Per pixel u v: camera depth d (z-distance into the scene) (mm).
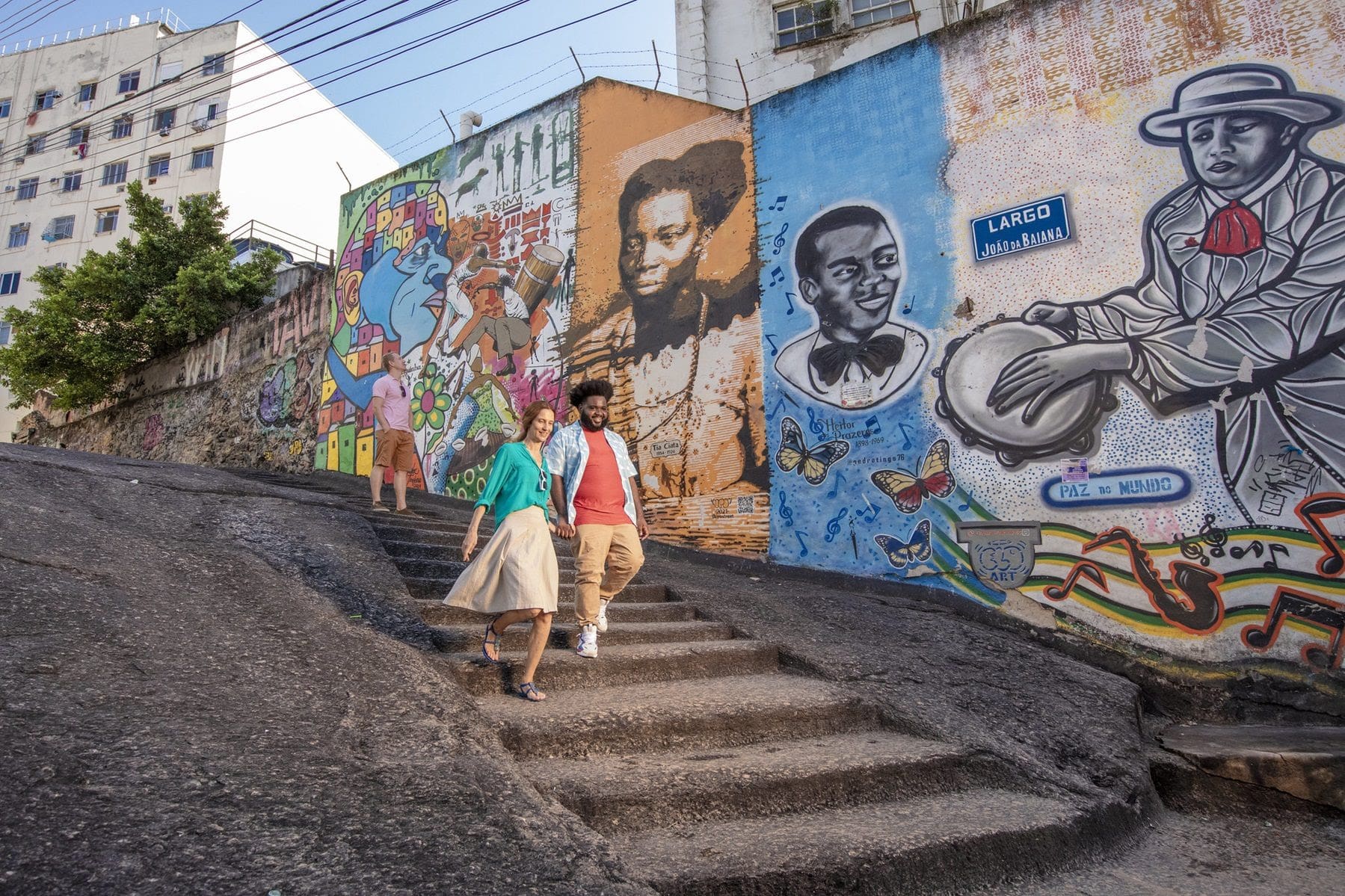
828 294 7559
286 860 2102
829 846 2822
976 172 6938
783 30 13180
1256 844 3713
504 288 10211
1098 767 4059
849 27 12758
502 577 3820
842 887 2678
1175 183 6062
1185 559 5629
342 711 3029
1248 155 5840
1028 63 6832
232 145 28750
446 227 11156
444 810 2486
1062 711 4629
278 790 2408
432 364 10867
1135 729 4664
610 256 9203
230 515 5520
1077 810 3479
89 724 2504
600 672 4309
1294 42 5777
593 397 4645
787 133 8102
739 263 8188
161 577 4023
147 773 2328
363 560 5117
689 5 13539
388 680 3389
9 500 4477
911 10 12398
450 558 6070
